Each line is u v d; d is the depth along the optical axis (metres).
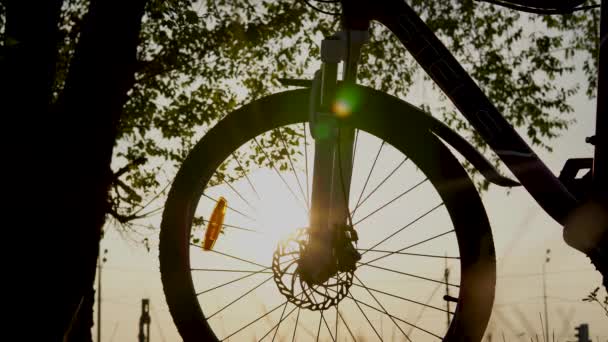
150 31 7.37
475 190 1.92
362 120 1.94
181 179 1.93
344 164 1.94
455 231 1.93
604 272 1.93
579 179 2.02
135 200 6.06
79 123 2.55
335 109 1.91
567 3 2.08
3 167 2.49
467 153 1.92
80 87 2.59
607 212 1.90
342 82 1.91
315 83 1.90
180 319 1.90
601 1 2.01
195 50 7.34
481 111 1.95
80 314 3.23
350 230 1.89
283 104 1.95
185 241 1.92
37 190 2.46
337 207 1.94
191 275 1.92
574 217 1.93
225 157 1.95
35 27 2.90
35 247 2.40
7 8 2.95
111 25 2.66
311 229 1.88
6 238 2.39
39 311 2.36
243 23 7.04
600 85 1.98
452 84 1.96
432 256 1.96
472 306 1.89
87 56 2.63
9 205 2.43
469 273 1.90
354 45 1.86
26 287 2.36
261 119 1.95
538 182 1.93
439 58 1.96
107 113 2.61
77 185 2.50
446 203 1.93
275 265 1.92
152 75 7.42
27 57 2.85
